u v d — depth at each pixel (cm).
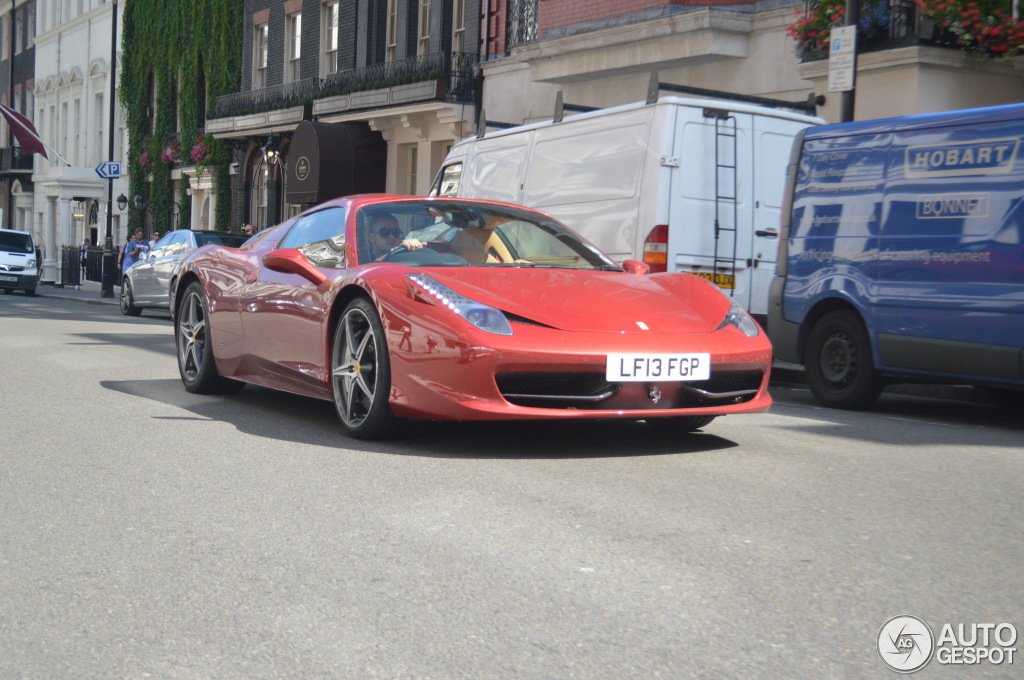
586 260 673
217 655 295
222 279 766
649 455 570
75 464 540
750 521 428
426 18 2592
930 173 761
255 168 3359
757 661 288
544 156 1179
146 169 4103
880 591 344
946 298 744
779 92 1630
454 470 525
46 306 2558
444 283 577
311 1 3019
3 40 6100
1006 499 477
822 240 848
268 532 413
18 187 5525
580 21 1919
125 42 4281
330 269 651
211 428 649
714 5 1688
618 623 316
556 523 424
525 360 539
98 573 365
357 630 312
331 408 741
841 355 839
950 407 886
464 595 340
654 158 1004
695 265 1011
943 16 1348
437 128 2464
